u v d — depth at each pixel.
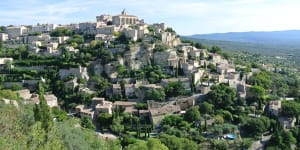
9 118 164.25
